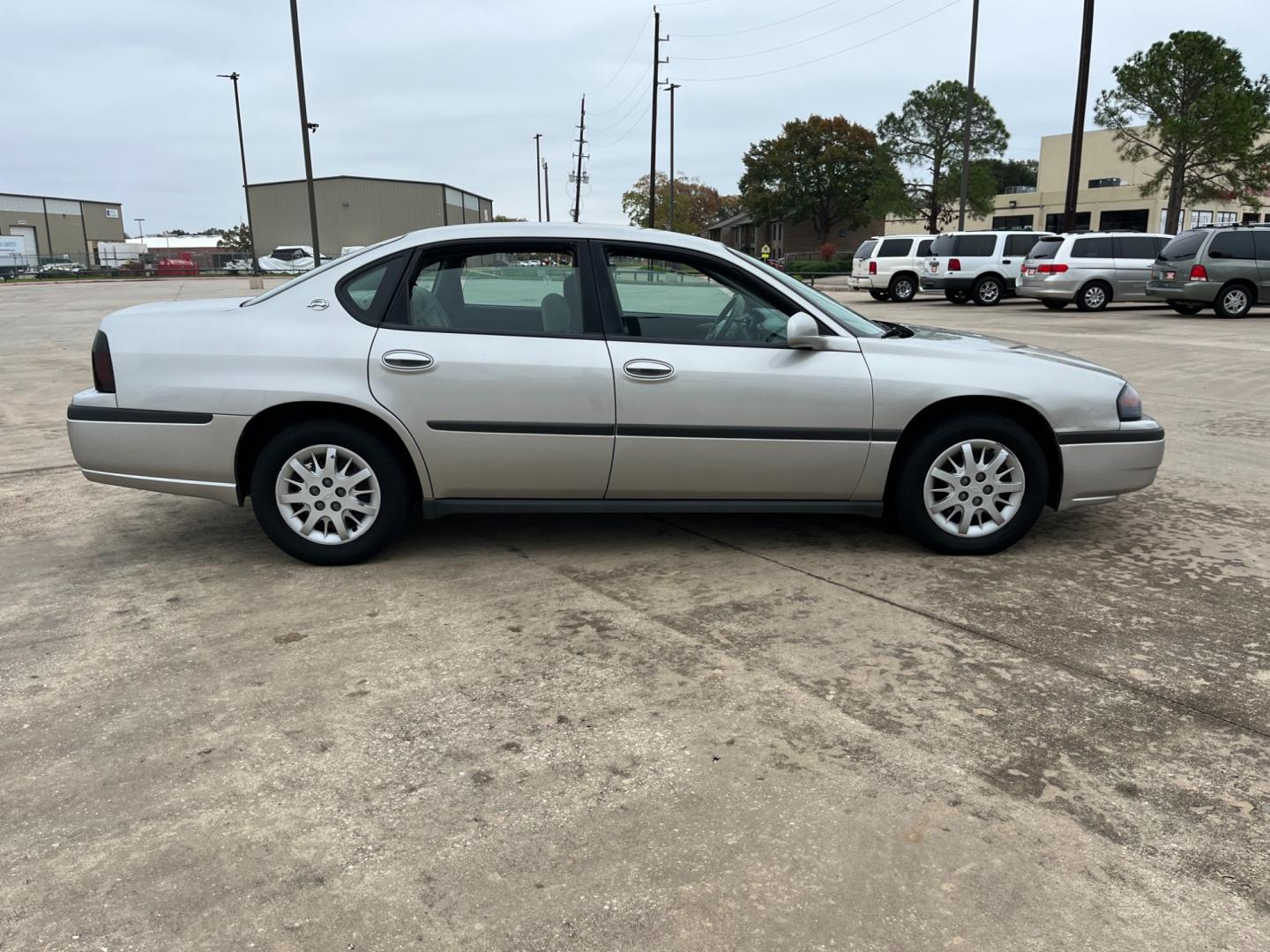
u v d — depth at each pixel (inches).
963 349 174.9
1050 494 180.1
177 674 128.8
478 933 81.2
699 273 169.6
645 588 161.0
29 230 3341.5
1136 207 2096.5
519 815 97.5
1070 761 107.5
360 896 85.7
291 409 164.1
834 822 96.3
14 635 142.2
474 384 161.0
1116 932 81.4
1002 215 2428.6
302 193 2605.8
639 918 82.9
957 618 147.7
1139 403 178.5
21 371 447.2
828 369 166.4
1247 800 100.3
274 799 100.5
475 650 136.2
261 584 162.7
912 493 172.6
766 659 133.0
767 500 173.3
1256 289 679.7
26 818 97.3
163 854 91.7
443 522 201.0
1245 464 251.0
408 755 108.9
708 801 99.7
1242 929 81.9
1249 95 1317.7
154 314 166.4
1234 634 141.6
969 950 79.1
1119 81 1390.3
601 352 163.5
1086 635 141.3
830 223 2640.3
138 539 189.2
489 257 166.7
